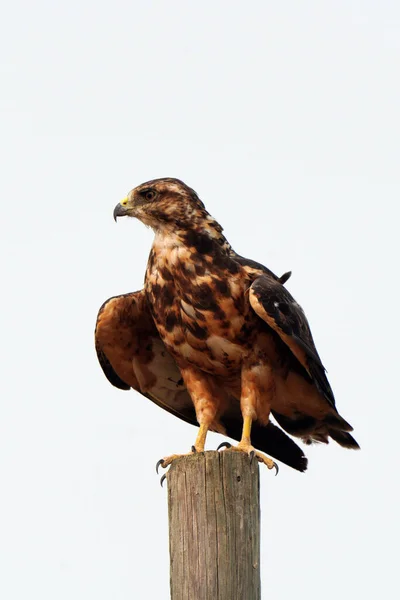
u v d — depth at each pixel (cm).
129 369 1491
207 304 1330
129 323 1431
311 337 1379
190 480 1054
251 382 1361
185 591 1032
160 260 1359
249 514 1052
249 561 1038
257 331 1345
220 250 1349
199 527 1042
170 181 1373
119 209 1366
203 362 1373
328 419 1473
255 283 1316
